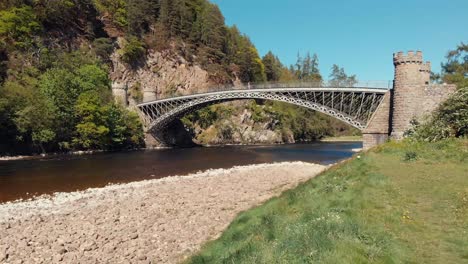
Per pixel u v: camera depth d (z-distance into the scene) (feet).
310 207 43.80
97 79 257.96
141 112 279.90
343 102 179.93
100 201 76.54
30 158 171.12
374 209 37.83
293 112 433.48
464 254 25.77
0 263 42.16
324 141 417.90
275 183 97.40
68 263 41.81
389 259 25.11
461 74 194.49
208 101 249.34
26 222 60.59
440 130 85.92
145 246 46.98
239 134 346.33
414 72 136.26
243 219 51.39
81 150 211.82
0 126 172.96
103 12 349.20
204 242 48.06
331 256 25.09
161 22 377.30
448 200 39.04
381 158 71.72
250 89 219.20
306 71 634.84
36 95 192.65
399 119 138.92
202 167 144.66
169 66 357.41
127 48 326.85
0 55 228.63
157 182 101.81
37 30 268.41
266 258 28.66
